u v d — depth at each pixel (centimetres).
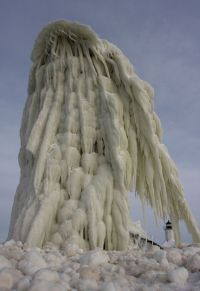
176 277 502
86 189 1301
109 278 511
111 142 1410
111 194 1338
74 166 1388
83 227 1213
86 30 1577
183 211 1562
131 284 494
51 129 1447
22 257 586
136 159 1505
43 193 1282
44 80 1630
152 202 1519
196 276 537
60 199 1298
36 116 1584
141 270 566
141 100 1526
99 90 1557
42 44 1691
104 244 1276
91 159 1412
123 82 1578
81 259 637
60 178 1355
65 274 493
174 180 1569
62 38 1655
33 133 1427
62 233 1189
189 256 635
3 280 434
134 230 1928
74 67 1591
